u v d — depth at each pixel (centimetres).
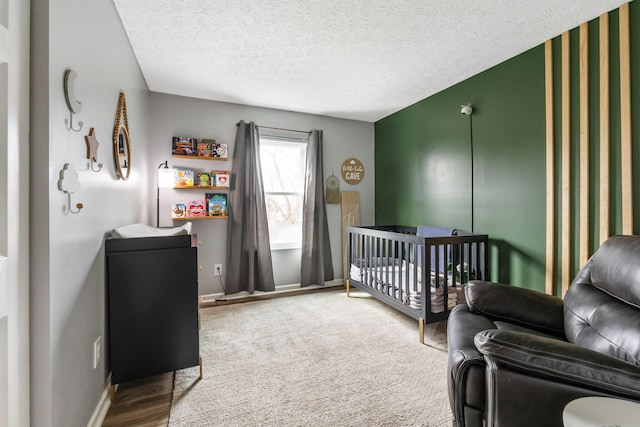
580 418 75
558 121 219
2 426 90
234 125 360
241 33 217
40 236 104
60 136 113
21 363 99
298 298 349
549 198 223
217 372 192
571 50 211
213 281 349
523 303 162
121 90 200
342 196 420
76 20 127
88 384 140
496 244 264
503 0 181
